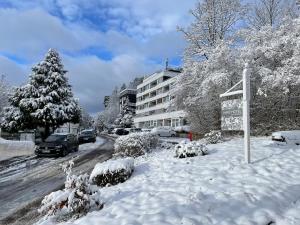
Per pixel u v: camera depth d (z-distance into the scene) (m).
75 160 19.17
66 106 35.50
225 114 10.51
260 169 8.79
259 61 19.91
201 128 23.80
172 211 6.10
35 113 33.75
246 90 9.79
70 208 6.68
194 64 22.72
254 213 5.89
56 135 23.70
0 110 49.38
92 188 7.04
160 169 10.20
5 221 7.69
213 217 5.83
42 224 6.61
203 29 26.36
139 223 5.71
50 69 35.66
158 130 40.25
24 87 35.12
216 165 9.65
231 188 7.24
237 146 12.84
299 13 24.73
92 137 37.12
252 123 19.67
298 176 8.02
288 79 16.55
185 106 24.52
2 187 11.88
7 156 23.39
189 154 11.48
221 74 18.80
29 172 15.26
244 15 26.25
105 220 6.05
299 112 19.03
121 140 16.25
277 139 12.98
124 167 9.63
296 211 5.95
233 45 24.53
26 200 9.66
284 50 18.59
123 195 7.68
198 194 6.86
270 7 25.89
